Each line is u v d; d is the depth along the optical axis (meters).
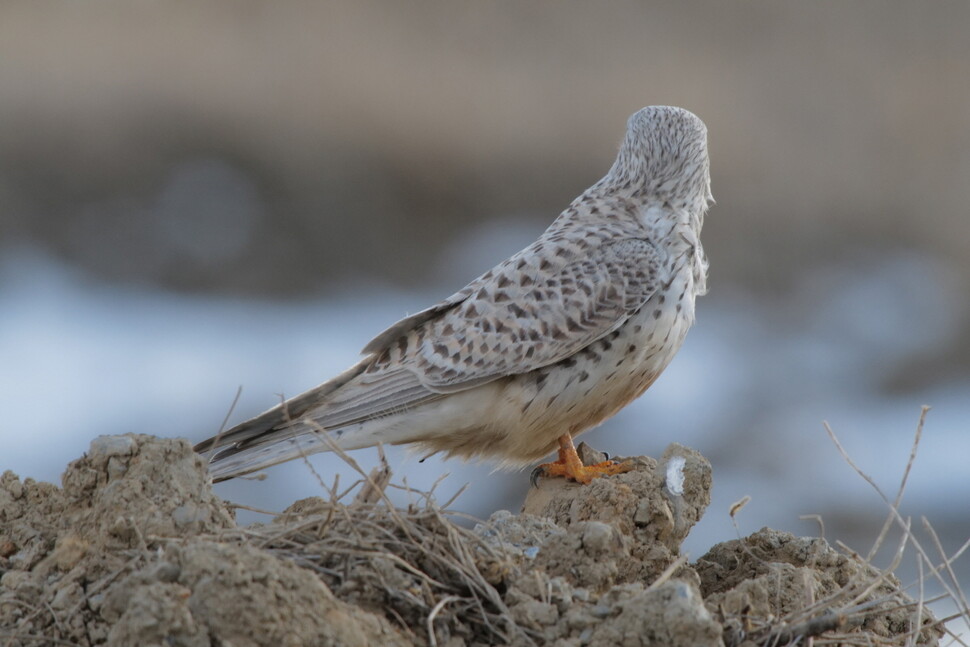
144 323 19.80
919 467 15.05
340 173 24.28
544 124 25.38
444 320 7.06
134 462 4.96
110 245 22.94
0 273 21.69
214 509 4.94
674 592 4.37
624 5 28.39
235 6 26.11
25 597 4.65
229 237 23.52
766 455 15.38
